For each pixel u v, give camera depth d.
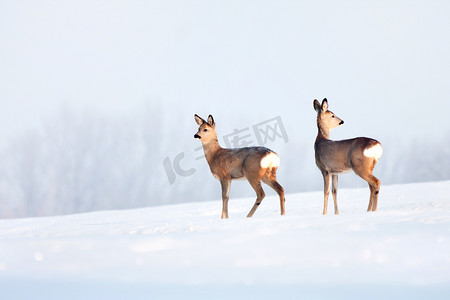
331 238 19.59
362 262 15.44
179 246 19.75
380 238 19.16
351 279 13.50
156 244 20.53
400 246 17.52
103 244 21.28
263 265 15.63
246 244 19.33
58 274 15.32
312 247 18.00
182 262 16.59
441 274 13.69
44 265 16.91
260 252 17.64
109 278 14.55
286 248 18.09
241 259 16.66
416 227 21.75
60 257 18.42
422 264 14.88
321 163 36.91
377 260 15.59
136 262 16.89
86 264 16.88
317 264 15.44
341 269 14.66
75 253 19.23
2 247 21.73
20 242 23.17
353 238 19.36
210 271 15.09
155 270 15.50
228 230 23.92
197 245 19.78
